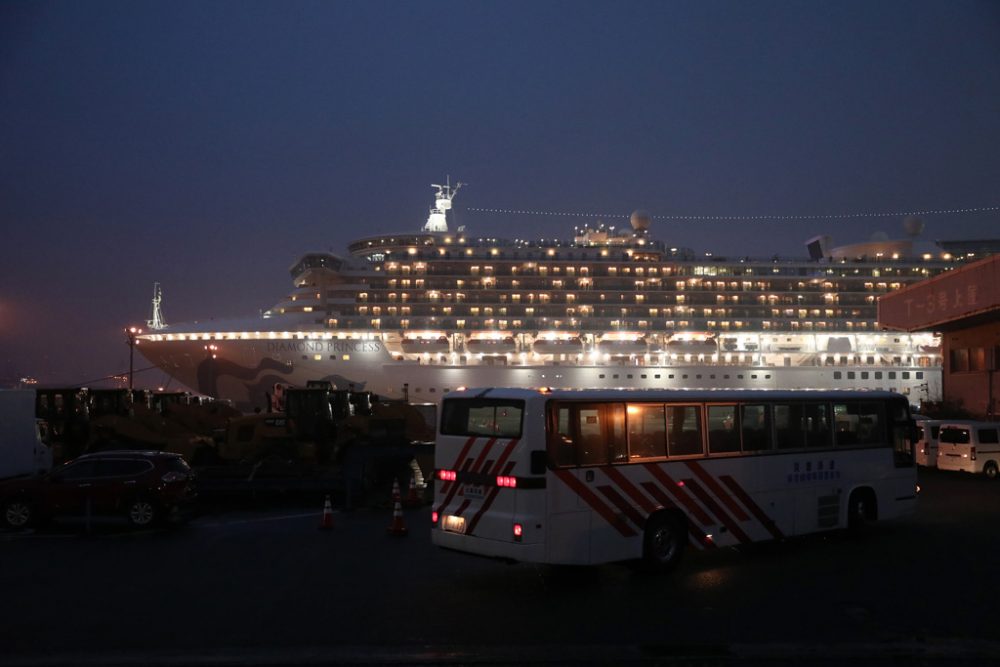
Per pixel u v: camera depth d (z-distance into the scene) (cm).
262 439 2048
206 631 766
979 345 4147
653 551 1039
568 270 6244
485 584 989
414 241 6625
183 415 2706
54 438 2220
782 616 827
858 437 1358
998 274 3375
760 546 1276
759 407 1208
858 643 729
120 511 1430
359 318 5816
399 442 2052
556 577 1033
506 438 966
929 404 4466
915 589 955
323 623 796
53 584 983
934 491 2055
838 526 1294
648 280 6303
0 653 692
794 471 1236
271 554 1198
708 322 6184
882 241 7150
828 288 6475
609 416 1022
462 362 5894
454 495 1013
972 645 723
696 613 841
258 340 5788
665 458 1073
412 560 1151
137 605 873
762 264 6488
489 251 6197
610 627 783
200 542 1311
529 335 5956
